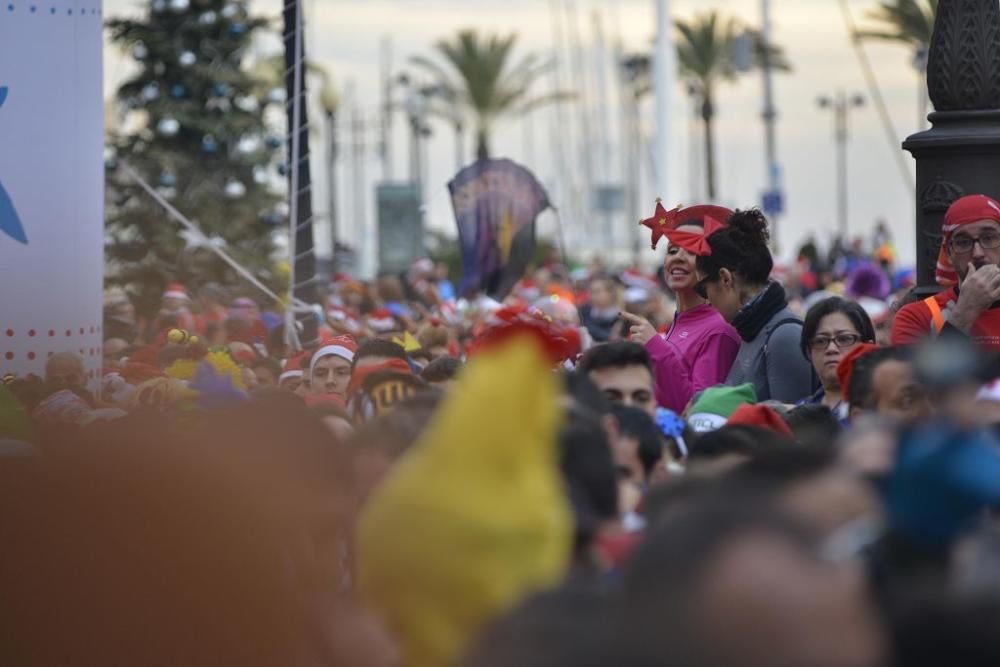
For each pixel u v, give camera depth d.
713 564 4.43
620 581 4.89
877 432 6.23
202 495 8.16
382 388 12.72
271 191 65.69
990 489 5.09
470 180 29.42
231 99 66.06
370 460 8.61
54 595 8.14
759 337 17.69
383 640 6.32
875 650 4.55
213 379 10.23
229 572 8.16
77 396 20.16
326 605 7.91
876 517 5.86
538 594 5.20
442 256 94.69
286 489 8.31
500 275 29.41
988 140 16.91
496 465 5.96
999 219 15.95
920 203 17.44
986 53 17.03
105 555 8.10
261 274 61.72
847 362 12.88
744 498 4.62
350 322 35.12
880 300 43.47
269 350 31.67
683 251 18.09
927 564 5.67
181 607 8.13
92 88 25.73
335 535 8.47
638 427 10.43
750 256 18.09
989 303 15.26
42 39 24.62
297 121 28.31
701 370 17.70
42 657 8.12
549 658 4.94
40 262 24.72
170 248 62.69
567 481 7.46
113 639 8.12
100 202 26.22
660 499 6.32
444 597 5.99
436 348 25.08
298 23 28.45
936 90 17.27
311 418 8.52
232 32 64.44
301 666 8.21
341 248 92.75
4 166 24.28
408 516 6.00
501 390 5.96
